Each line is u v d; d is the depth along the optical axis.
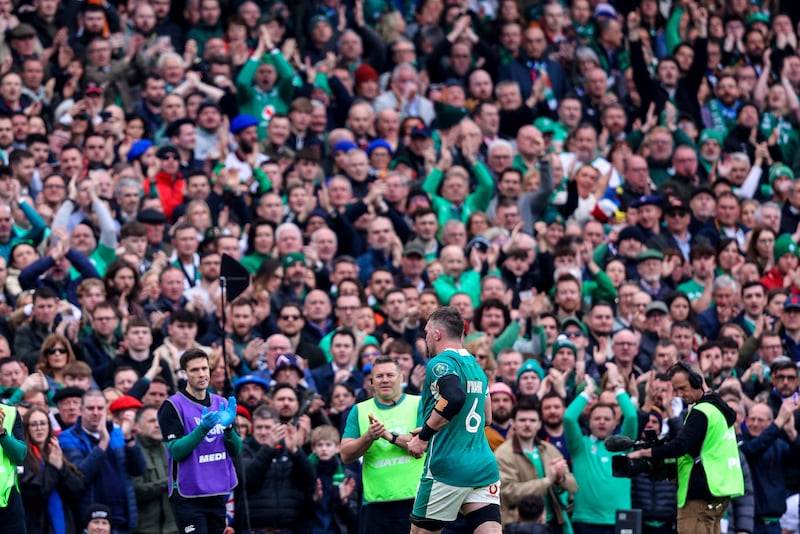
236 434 53.81
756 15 108.81
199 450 53.06
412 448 49.66
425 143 88.12
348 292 73.31
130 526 59.66
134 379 64.38
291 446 61.69
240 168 83.56
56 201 75.69
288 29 96.88
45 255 72.50
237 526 61.06
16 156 76.31
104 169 80.06
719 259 84.62
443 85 94.00
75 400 60.62
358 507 63.53
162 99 86.88
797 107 103.75
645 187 91.62
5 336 66.12
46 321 66.31
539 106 96.75
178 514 53.06
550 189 86.19
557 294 77.06
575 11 102.69
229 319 69.75
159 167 80.25
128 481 59.78
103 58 88.38
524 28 100.56
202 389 53.94
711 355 72.88
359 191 83.75
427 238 80.88
